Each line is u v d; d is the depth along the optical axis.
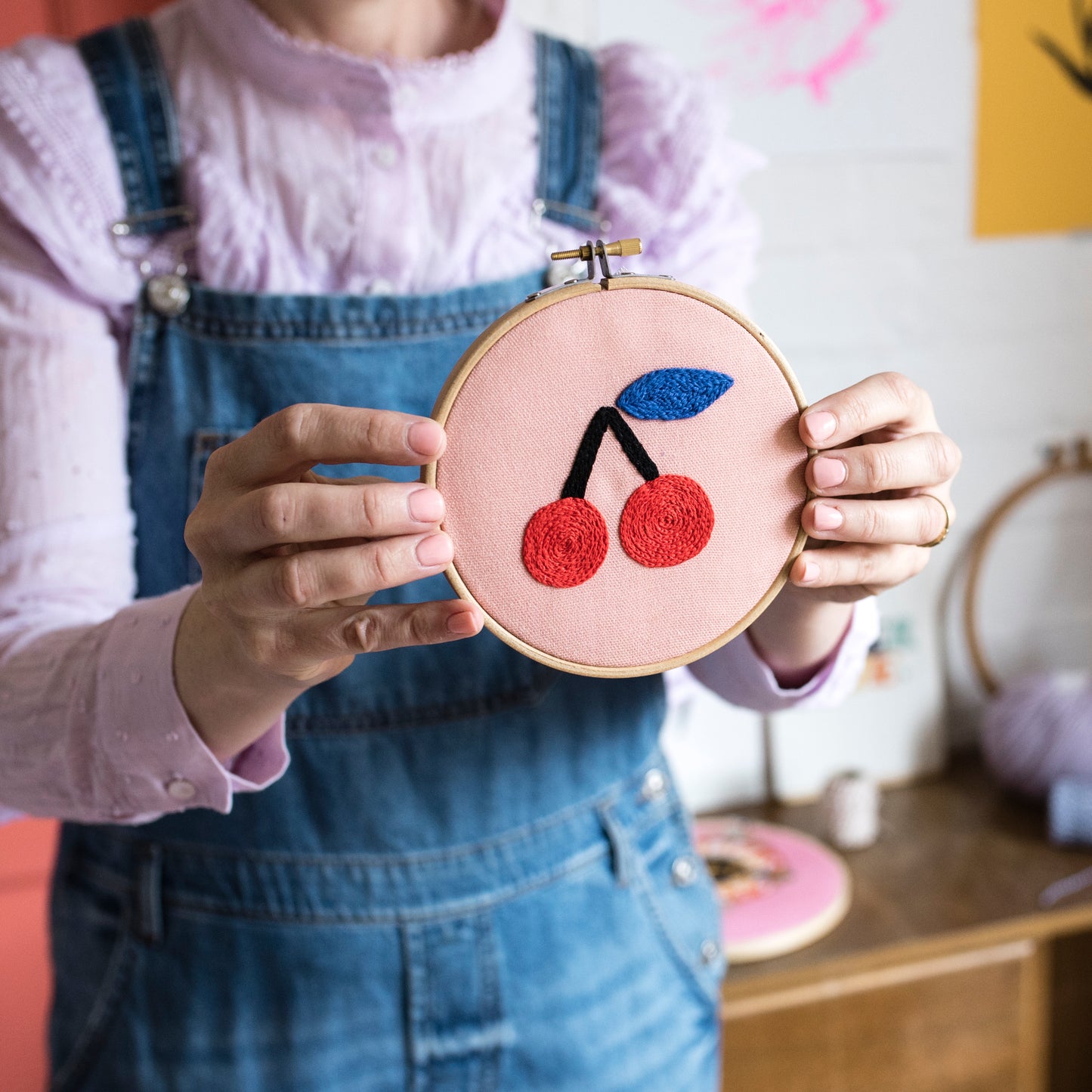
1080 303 1.40
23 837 1.17
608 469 0.45
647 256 0.64
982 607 1.45
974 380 1.38
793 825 1.31
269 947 0.58
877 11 1.25
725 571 0.46
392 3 0.61
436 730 0.59
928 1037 1.09
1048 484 1.43
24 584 0.52
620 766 0.64
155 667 0.46
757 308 1.29
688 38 1.20
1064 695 1.28
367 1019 0.59
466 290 0.59
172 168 0.58
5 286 0.54
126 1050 0.59
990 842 1.24
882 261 1.32
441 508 0.39
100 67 0.58
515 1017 0.60
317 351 0.58
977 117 1.32
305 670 0.42
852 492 0.44
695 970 0.67
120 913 0.60
